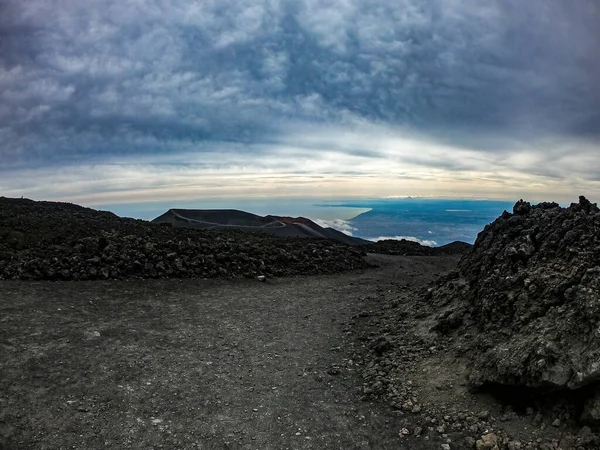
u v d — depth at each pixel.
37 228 9.21
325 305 7.38
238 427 3.61
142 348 5.00
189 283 8.08
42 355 4.51
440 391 4.01
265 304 7.25
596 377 3.13
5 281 6.83
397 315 6.35
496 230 6.44
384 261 12.66
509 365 3.55
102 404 3.77
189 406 3.88
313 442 3.44
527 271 4.54
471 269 6.18
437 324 5.20
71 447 3.19
